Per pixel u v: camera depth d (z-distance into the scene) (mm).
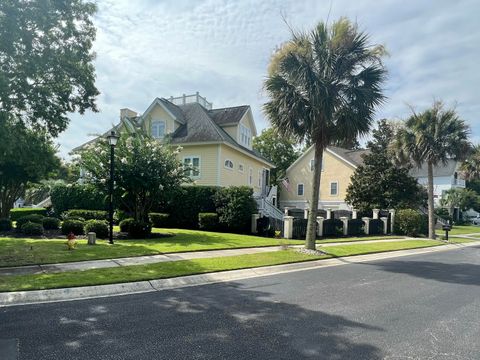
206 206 21188
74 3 12289
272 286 8078
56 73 12258
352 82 12961
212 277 8812
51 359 3990
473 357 4301
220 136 25188
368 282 8836
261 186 34562
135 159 16500
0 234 15562
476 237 27562
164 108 26844
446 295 7594
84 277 7793
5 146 10852
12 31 10461
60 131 13664
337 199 38812
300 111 12875
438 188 48750
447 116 23375
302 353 4301
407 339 4852
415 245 18672
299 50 12570
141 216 17656
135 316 5621
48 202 34156
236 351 4316
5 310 5797
